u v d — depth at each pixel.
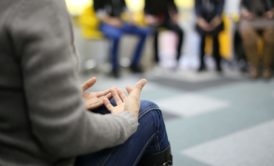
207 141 1.94
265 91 3.21
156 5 4.45
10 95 0.65
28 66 0.60
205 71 4.37
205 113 2.51
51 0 0.63
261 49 3.79
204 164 1.66
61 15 0.63
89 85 1.02
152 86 3.54
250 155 1.74
